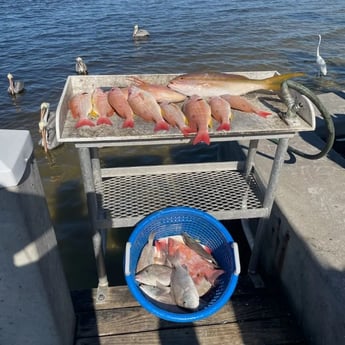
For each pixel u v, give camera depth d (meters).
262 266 1.89
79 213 2.92
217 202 1.58
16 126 4.52
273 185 1.43
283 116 1.25
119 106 1.21
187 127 1.16
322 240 1.42
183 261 1.52
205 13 9.98
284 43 7.40
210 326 1.47
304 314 1.43
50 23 9.13
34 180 0.95
